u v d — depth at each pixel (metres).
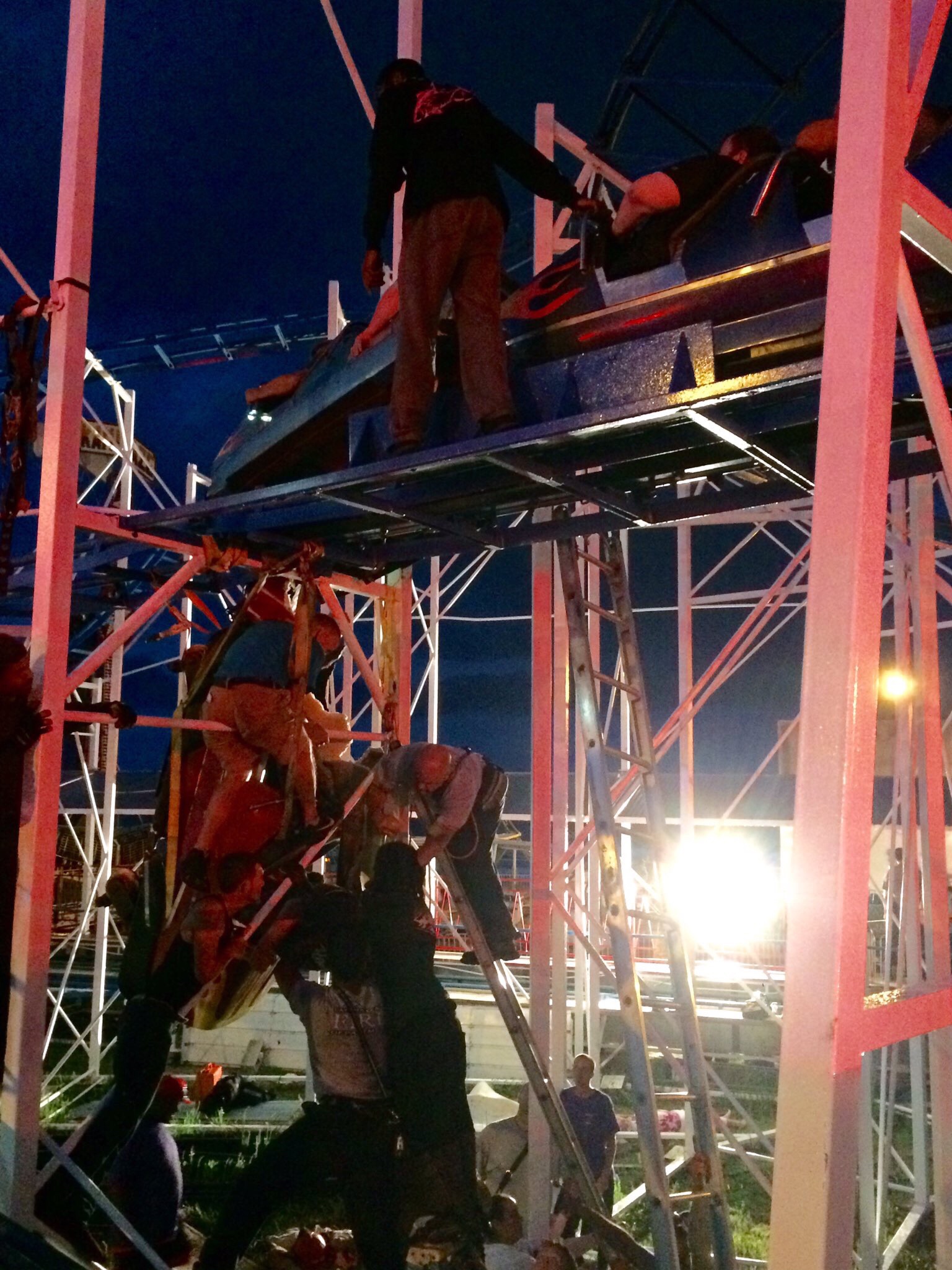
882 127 1.58
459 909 5.23
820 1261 1.34
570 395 3.77
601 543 5.83
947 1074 5.08
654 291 3.64
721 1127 6.75
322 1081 4.59
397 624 6.25
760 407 3.65
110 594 6.67
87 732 11.68
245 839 5.00
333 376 4.66
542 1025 5.69
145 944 5.12
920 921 6.02
